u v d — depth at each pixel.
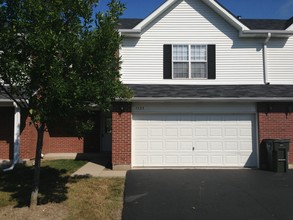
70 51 7.05
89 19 7.60
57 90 6.65
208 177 11.48
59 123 7.95
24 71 6.98
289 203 8.55
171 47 15.05
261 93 13.72
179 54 15.11
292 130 13.56
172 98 13.04
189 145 13.59
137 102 13.42
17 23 6.99
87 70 7.48
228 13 14.98
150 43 15.05
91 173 12.15
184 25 15.18
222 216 7.64
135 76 14.90
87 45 7.15
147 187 10.02
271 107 13.57
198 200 8.79
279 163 12.48
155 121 13.55
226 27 15.27
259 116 13.55
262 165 13.31
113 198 8.88
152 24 15.15
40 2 7.07
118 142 13.13
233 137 13.65
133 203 8.51
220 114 13.67
